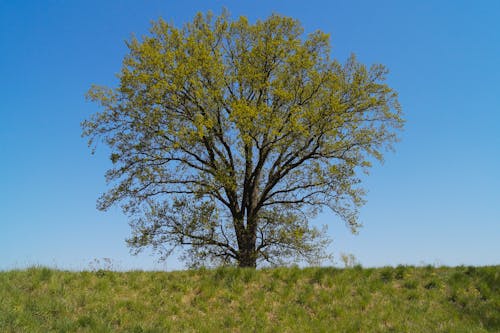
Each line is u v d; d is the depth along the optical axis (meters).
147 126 20.06
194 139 19.64
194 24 22.81
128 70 19.98
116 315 11.29
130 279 13.61
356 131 21.12
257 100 22.30
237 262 21.31
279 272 14.81
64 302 11.48
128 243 20.78
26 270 13.21
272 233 21.48
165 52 21.27
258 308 12.70
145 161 20.77
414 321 12.77
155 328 10.88
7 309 10.42
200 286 13.57
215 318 12.06
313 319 12.48
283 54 21.62
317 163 21.72
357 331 12.07
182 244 21.05
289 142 20.61
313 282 14.63
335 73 21.69
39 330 9.88
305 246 21.38
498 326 12.64
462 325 12.60
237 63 22.09
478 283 14.79
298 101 21.92
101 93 20.61
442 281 15.05
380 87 21.38
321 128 20.38
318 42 21.92
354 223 21.19
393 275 15.48
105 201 20.92
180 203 20.91
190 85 20.78
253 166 22.88
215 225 20.75
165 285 13.45
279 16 22.28
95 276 13.55
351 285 14.51
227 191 21.84
